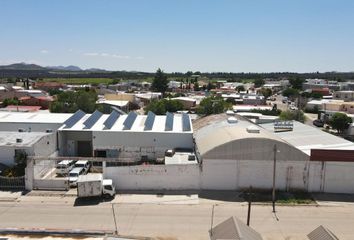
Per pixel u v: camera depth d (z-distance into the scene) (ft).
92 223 90.79
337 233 88.12
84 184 104.17
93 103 255.50
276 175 115.44
